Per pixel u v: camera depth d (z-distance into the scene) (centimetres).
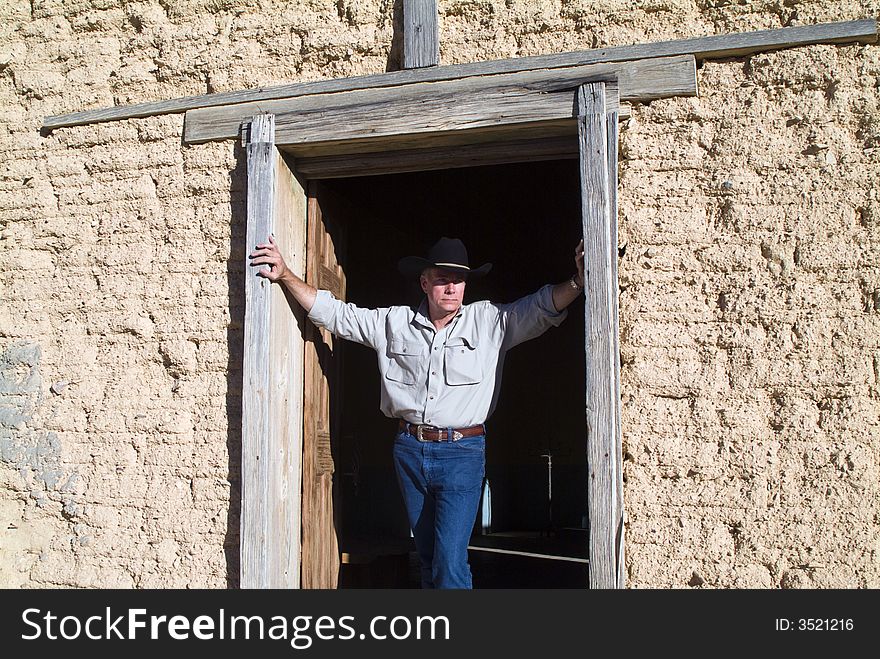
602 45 453
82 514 496
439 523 464
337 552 553
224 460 479
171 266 498
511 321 468
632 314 434
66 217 520
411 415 473
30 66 537
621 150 443
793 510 408
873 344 408
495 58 465
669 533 420
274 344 477
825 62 425
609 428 418
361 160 500
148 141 511
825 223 418
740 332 422
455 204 962
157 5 520
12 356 516
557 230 1118
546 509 1295
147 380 496
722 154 433
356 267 880
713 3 442
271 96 493
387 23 485
